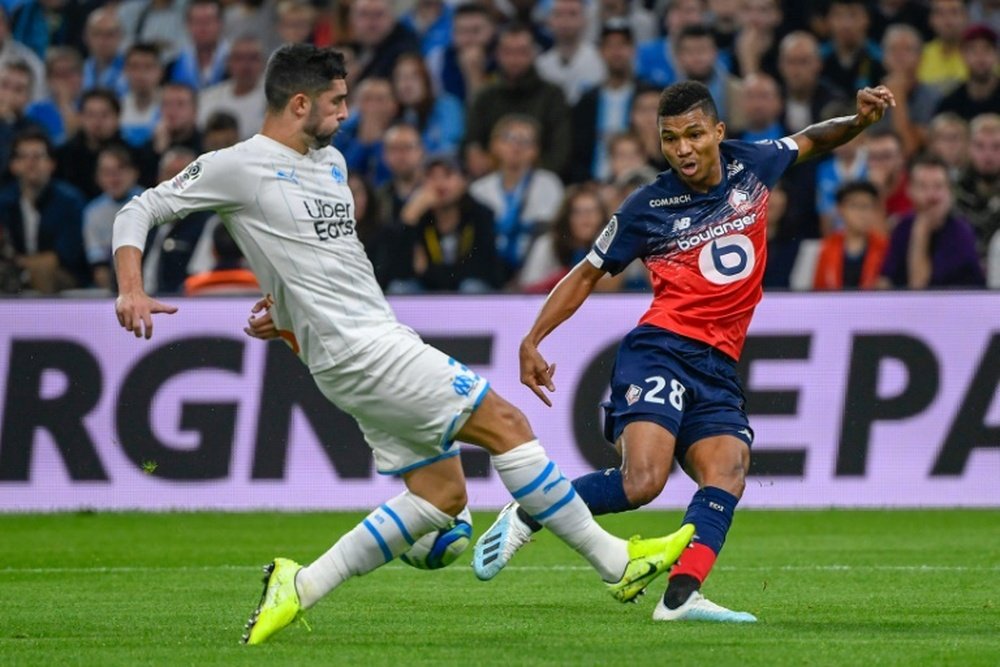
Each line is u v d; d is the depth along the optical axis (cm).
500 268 4406
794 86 4691
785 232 4388
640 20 5062
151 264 4328
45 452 3716
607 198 4416
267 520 3553
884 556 2844
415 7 5231
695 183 1966
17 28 5259
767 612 2025
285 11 5081
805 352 3709
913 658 1527
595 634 1758
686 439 1958
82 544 3127
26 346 3734
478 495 3703
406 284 4369
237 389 3728
